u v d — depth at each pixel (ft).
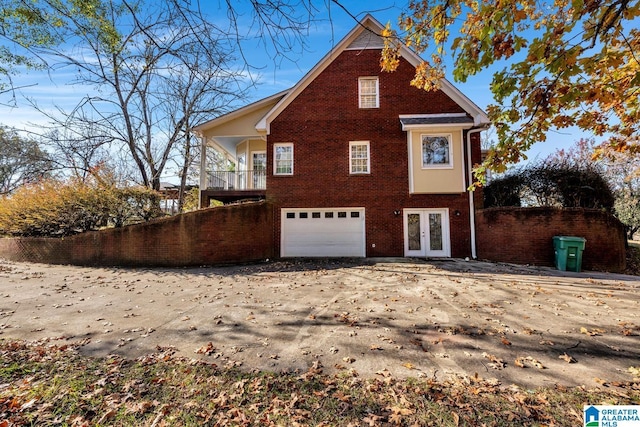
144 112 57.36
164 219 37.83
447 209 41.81
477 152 42.37
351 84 44.45
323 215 43.68
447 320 17.10
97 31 13.48
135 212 43.16
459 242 41.29
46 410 9.23
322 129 44.21
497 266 34.91
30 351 13.33
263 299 21.91
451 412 9.05
